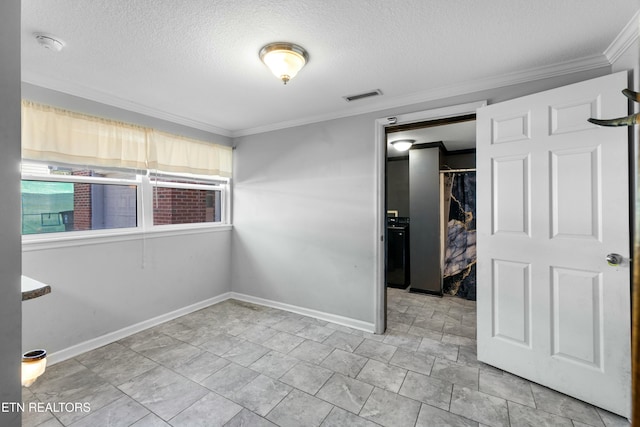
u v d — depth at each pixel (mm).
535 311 1994
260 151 3635
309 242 3271
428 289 4145
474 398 1860
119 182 2764
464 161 4758
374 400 1848
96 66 2088
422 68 2135
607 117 1727
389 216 5320
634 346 369
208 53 1926
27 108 2150
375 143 2865
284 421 1671
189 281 3348
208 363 2271
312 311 3246
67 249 2379
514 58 1990
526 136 2025
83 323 2461
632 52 1690
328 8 1498
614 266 1714
